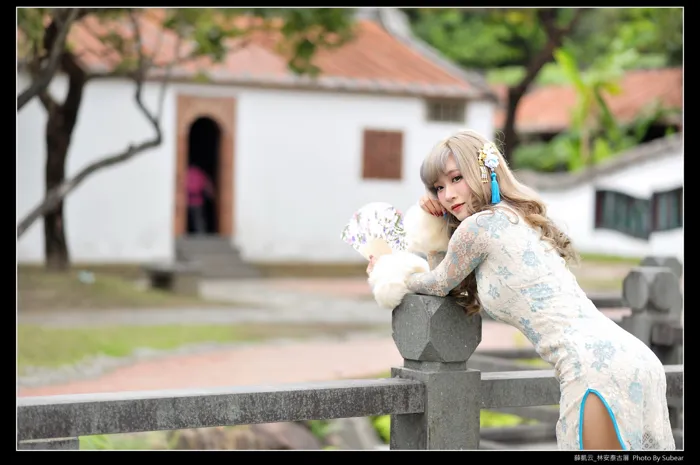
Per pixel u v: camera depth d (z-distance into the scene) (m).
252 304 12.86
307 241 17.83
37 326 9.22
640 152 20.31
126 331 9.58
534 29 19.16
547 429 5.60
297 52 11.21
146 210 16.31
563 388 2.90
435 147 3.05
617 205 20.75
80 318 10.41
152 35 16.69
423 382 2.96
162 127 16.41
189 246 16.86
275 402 2.74
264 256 17.55
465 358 3.01
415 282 3.00
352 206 18.12
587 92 20.14
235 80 16.88
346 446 6.28
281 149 17.58
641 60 25.31
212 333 9.86
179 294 13.41
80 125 15.73
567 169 25.16
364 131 18.14
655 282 4.84
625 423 2.81
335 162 17.97
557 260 2.97
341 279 17.33
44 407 2.44
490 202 3.00
